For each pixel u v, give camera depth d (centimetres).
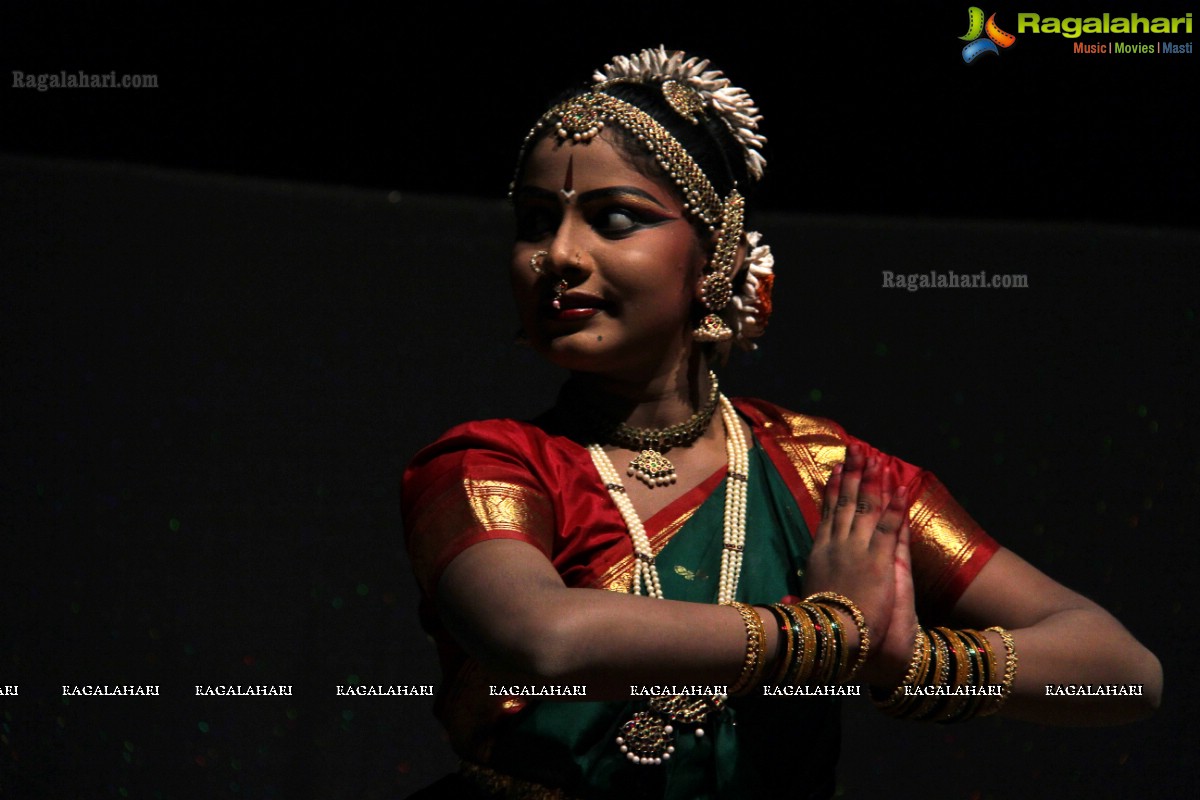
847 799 998
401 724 1022
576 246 593
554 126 612
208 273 1130
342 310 1145
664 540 595
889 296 1163
